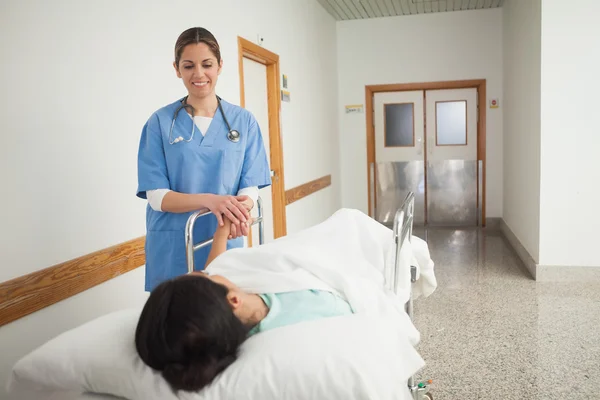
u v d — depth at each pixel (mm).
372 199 7219
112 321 1198
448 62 6703
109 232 2398
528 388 2381
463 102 6836
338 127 7109
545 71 4012
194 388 994
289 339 1075
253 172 2055
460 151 6926
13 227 1877
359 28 6934
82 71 2215
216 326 1000
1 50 1826
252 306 1243
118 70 2449
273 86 4707
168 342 988
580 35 3924
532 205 4457
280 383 1002
